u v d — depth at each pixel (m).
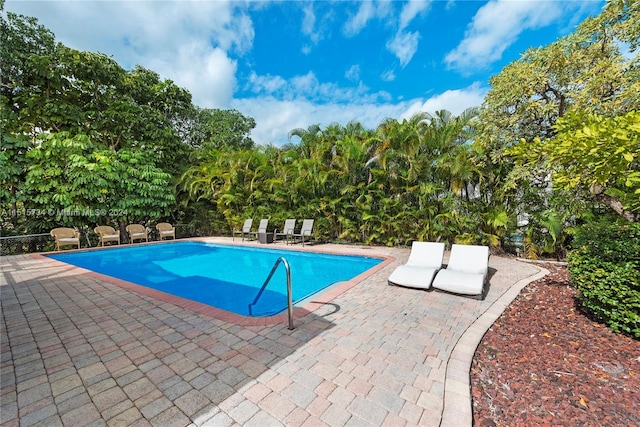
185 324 3.42
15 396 2.15
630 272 2.72
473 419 1.85
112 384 2.28
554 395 2.04
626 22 4.12
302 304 4.02
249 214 11.97
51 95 11.06
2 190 9.12
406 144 8.26
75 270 6.58
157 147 13.20
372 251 8.51
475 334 2.99
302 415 1.91
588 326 3.06
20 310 3.99
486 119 6.32
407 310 3.74
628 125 2.51
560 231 6.26
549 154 3.63
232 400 2.07
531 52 5.74
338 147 9.90
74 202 10.23
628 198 3.60
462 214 7.66
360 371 2.39
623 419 1.79
